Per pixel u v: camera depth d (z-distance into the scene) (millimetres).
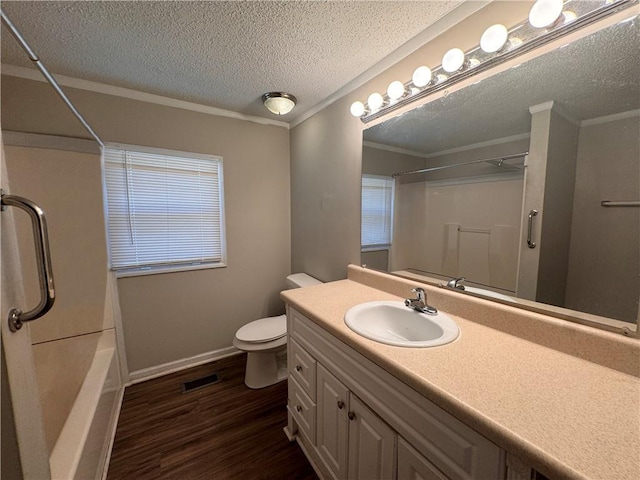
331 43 1351
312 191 2219
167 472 1319
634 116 740
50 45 1339
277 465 1356
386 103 1476
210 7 1095
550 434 541
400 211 1477
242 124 2287
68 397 1317
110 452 1426
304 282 2135
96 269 1793
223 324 2365
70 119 1663
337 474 1132
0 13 751
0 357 559
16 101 1521
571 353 838
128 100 1844
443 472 692
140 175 1956
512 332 978
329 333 1127
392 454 843
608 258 801
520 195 990
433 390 681
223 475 1306
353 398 1008
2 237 573
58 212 1654
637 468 467
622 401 637
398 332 1242
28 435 617
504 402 631
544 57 902
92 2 1056
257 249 2459
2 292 565
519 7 949
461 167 1178
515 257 1014
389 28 1248
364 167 1678
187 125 2055
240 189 2330
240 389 1950
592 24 795
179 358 2199
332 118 1930
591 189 823
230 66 1553
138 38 1294
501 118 1029
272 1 1070
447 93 1208
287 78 1696
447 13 1162
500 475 584
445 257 1263
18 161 1532
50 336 1638
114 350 1808
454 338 941
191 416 1688
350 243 1838
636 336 750
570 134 857
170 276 2119
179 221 2133
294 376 1459
